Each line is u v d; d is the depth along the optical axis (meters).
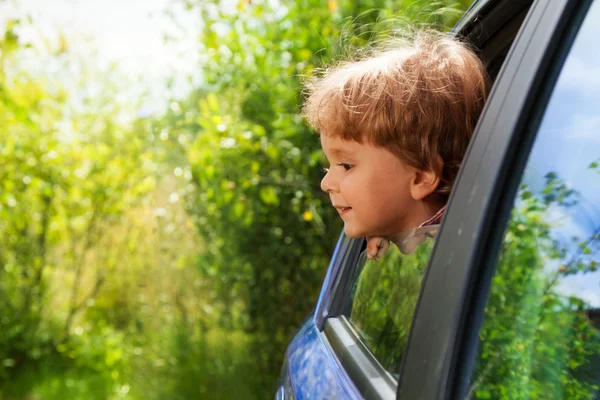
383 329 1.25
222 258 4.62
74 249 6.10
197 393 4.92
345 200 1.56
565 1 0.97
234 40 4.29
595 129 0.98
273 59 4.22
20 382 5.62
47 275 6.11
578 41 0.99
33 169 5.77
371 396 1.13
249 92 4.37
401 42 1.95
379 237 1.48
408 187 1.53
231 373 4.77
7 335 5.80
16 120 5.79
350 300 1.55
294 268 4.45
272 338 4.62
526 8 1.51
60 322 6.07
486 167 0.98
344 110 1.51
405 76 1.51
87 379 5.53
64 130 6.00
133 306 5.94
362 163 1.53
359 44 3.67
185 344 5.12
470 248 0.95
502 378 0.93
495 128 1.00
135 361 5.49
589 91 0.99
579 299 0.90
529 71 0.97
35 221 6.00
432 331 0.97
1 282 5.96
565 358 0.90
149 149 5.71
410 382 0.99
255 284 4.57
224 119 4.24
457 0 3.24
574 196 0.94
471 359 0.93
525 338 0.94
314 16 4.08
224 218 4.59
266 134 4.38
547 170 0.96
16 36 5.58
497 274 0.95
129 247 5.84
